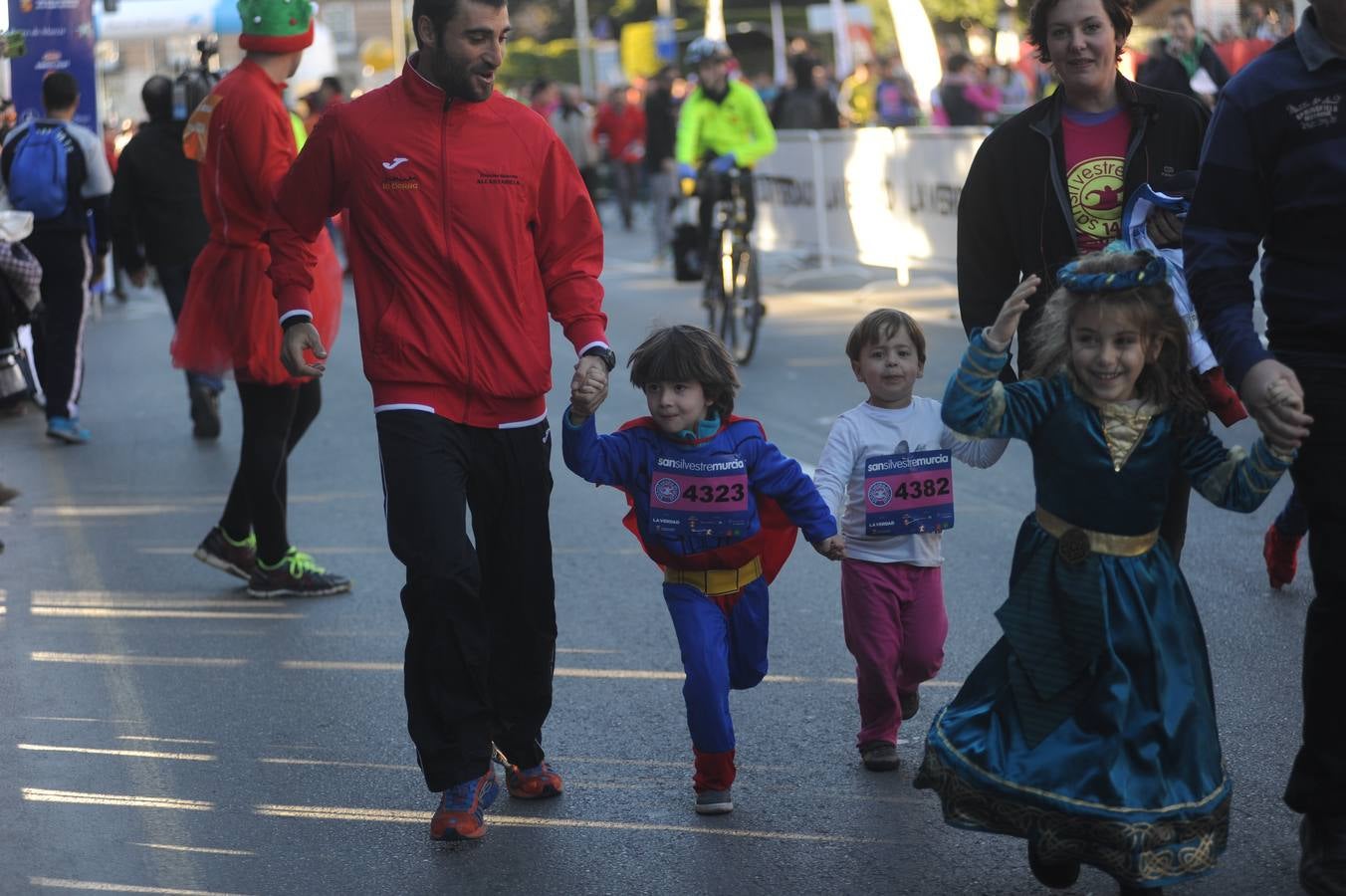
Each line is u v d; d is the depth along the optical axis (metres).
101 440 21.78
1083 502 7.48
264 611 13.44
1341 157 7.38
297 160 8.95
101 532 16.52
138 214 21.25
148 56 91.88
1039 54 9.23
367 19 135.12
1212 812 7.21
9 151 21.28
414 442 8.66
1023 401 7.57
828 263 36.00
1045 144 9.14
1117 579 7.45
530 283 8.84
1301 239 7.57
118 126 48.53
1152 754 7.20
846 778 9.49
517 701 9.21
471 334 8.68
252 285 13.10
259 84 12.98
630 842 8.68
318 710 10.95
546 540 9.13
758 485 8.95
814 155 35.56
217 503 17.75
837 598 13.20
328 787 9.57
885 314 9.50
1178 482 8.52
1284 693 10.55
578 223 8.96
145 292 42.91
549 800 9.31
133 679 11.73
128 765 10.01
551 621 9.23
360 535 15.99
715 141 25.78
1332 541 7.58
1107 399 7.48
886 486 9.41
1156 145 9.03
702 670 8.86
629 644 12.16
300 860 8.55
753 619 9.16
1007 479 17.20
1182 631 7.48
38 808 9.33
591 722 10.55
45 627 13.15
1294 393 7.09
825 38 83.50
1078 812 7.12
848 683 11.12
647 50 103.62
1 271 19.62
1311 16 7.50
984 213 9.41
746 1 106.06
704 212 25.86
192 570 14.87
